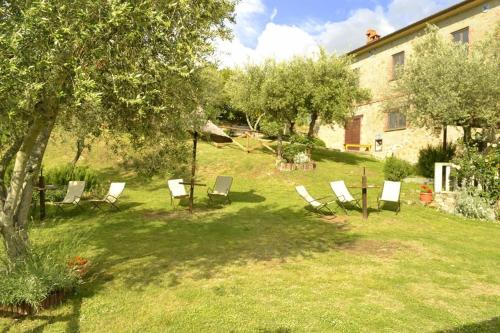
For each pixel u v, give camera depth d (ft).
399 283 19.51
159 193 47.93
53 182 46.80
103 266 21.62
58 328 14.46
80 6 11.72
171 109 17.74
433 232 31.48
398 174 57.36
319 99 58.18
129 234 29.19
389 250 25.66
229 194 47.57
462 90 43.83
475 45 49.88
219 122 116.47
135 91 13.96
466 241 28.71
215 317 15.46
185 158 23.52
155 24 13.17
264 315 15.66
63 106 13.98
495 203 39.50
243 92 66.69
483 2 58.80
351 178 56.90
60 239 26.02
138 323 14.92
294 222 33.99
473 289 18.88
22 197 17.29
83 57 12.67
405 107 52.11
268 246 26.30
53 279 16.37
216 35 16.84
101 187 48.85
